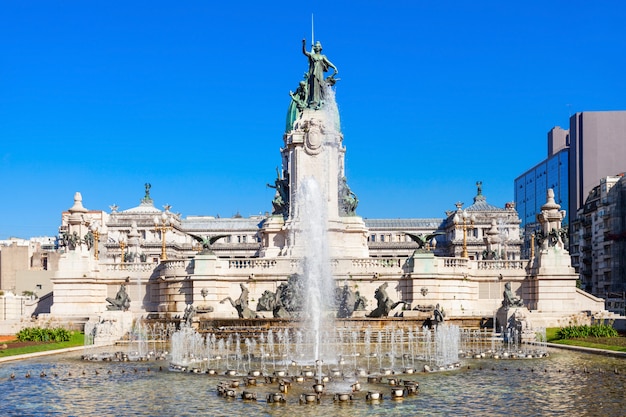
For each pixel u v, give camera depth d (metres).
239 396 33.25
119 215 183.62
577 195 179.88
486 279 81.69
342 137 91.06
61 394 33.91
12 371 42.16
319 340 58.84
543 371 41.38
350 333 63.94
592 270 154.50
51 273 129.38
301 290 74.06
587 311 78.31
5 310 80.81
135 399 32.50
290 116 113.94
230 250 186.62
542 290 80.19
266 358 49.69
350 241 88.31
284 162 114.00
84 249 82.62
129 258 109.00
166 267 78.75
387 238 195.88
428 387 35.53
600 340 58.19
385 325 66.19
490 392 34.06
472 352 51.84
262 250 90.00
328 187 87.38
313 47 93.06
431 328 64.88
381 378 37.66
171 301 77.12
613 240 138.62
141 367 44.31
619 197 138.75
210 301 75.19
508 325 64.62
